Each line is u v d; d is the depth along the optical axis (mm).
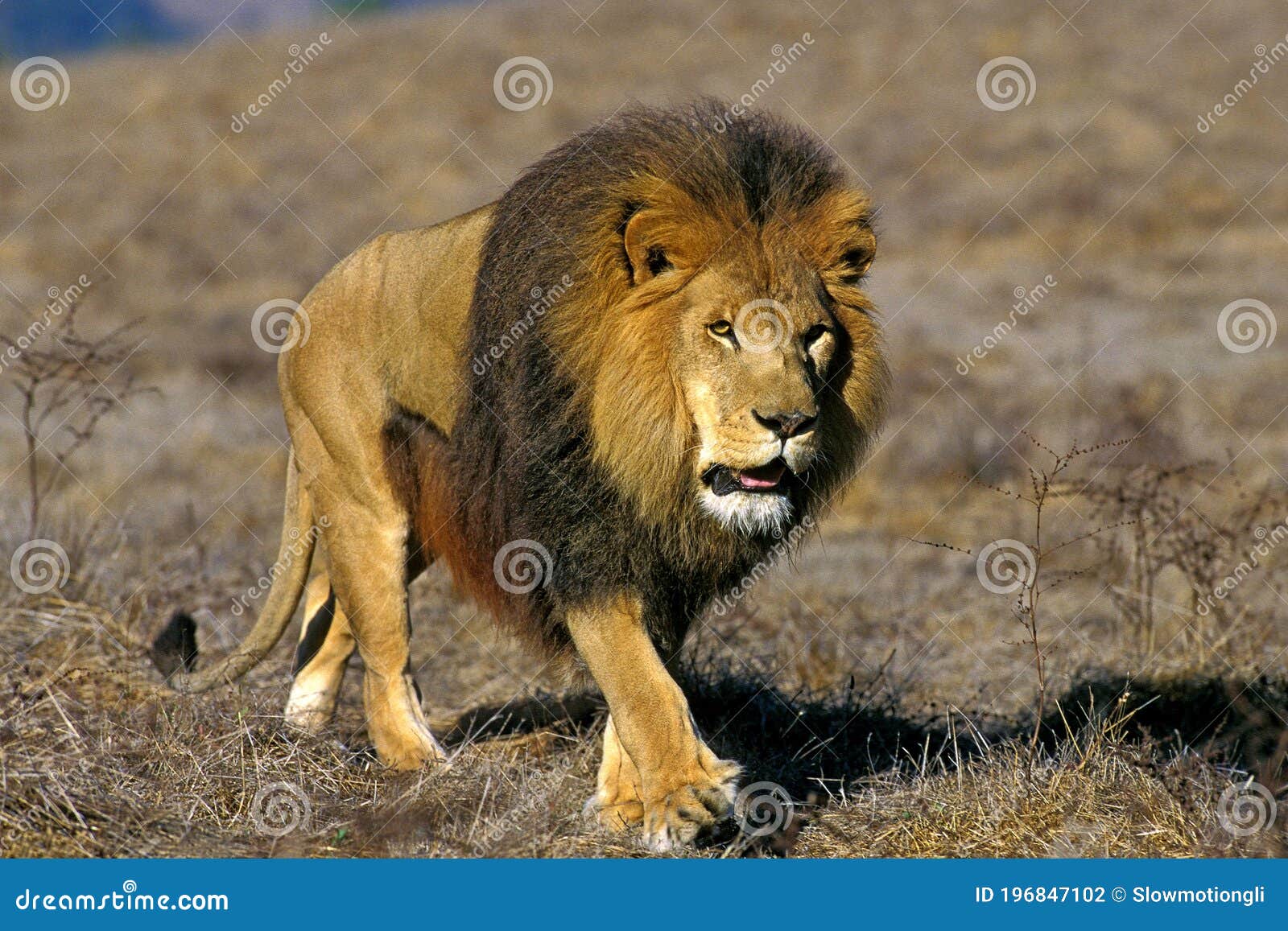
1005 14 64250
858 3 68125
